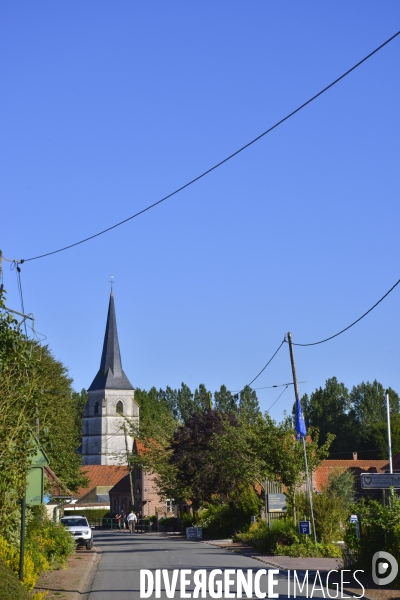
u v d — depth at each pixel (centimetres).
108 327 13988
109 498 10725
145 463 6850
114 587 2031
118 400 13750
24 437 1362
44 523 2870
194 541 4656
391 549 1902
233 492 4656
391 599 1652
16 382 1380
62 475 4466
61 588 2002
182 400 13450
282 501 3562
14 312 1452
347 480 4956
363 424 10656
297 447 3359
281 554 3066
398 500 2044
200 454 4762
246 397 12075
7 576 1429
